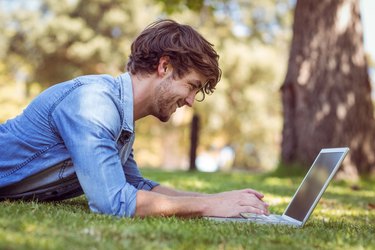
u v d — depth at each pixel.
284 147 10.58
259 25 34.09
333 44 10.34
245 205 3.10
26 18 30.53
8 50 30.86
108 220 2.66
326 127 10.22
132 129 3.13
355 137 10.23
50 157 3.13
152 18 29.62
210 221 2.88
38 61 30.70
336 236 2.63
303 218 3.04
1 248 1.91
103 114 2.95
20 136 3.16
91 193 2.86
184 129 34.31
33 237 2.11
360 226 3.36
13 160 3.15
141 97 3.13
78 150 2.89
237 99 31.95
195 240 2.30
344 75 10.29
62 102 3.06
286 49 34.56
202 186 7.04
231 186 7.27
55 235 2.20
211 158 44.22
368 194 7.52
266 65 31.02
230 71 30.52
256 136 35.03
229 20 31.42
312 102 10.31
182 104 3.19
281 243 2.42
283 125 10.68
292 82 10.52
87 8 29.98
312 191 3.11
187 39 3.09
